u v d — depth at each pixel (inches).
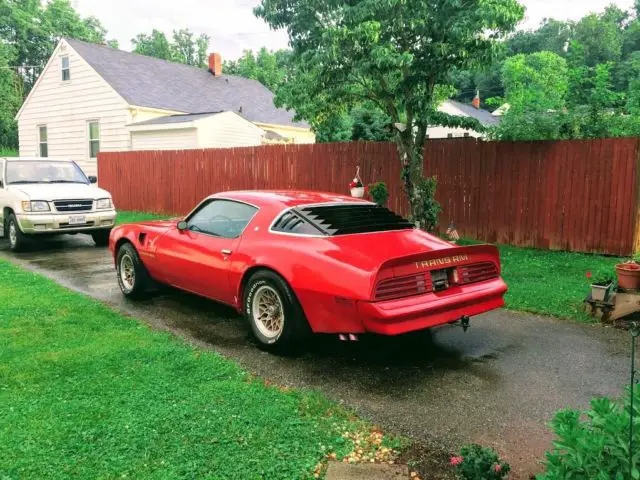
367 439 124.4
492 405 144.2
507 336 203.9
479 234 408.8
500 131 401.7
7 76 1627.7
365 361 177.6
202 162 583.2
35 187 410.3
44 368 162.4
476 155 403.9
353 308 159.3
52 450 116.2
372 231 190.5
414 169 363.6
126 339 191.5
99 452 115.6
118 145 818.8
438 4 311.9
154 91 871.7
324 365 173.6
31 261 364.2
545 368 171.5
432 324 165.9
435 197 423.8
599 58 2017.7
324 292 164.2
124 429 125.3
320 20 343.9
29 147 970.1
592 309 224.5
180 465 111.1
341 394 150.4
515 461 116.4
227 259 201.8
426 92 341.4
